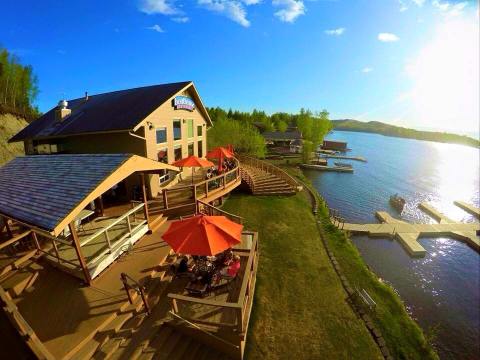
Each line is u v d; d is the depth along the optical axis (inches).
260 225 757.3
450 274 808.3
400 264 846.5
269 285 493.0
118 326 308.7
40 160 507.2
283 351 357.7
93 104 852.6
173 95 715.4
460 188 1873.8
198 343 324.2
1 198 418.0
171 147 756.6
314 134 2785.4
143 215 553.9
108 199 661.3
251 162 1373.0
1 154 1338.6
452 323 612.7
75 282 371.6
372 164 2723.9
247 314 354.6
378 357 371.6
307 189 1259.8
